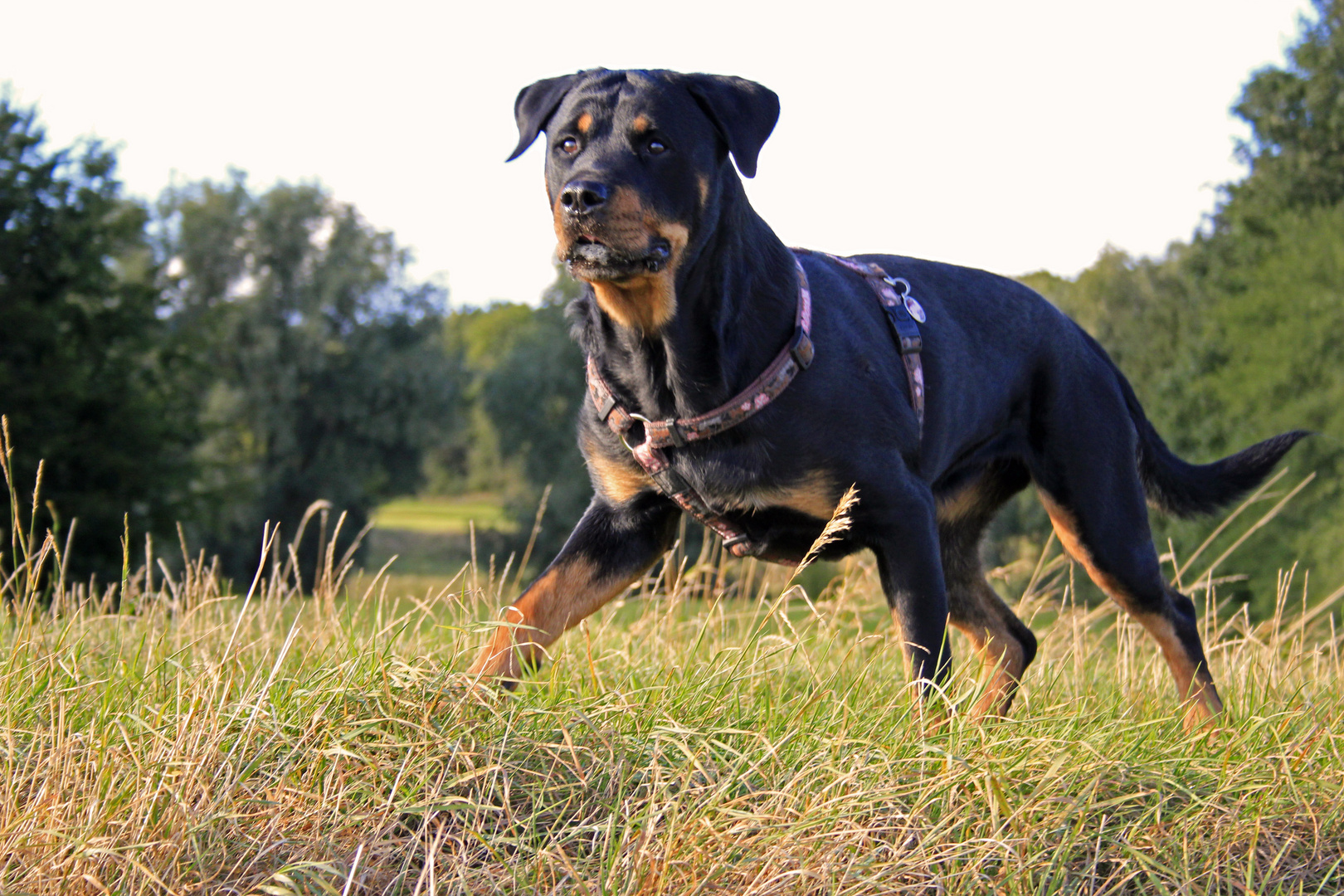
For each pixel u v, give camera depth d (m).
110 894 1.73
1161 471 3.98
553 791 2.22
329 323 34.38
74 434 16.81
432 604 2.97
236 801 2.01
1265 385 20.22
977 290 3.48
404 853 2.02
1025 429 3.58
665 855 1.88
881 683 3.18
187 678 2.47
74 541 16.62
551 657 2.69
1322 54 22.89
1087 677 3.82
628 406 2.89
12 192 17.31
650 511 3.03
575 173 2.59
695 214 2.68
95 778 1.96
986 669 3.25
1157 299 29.38
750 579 4.24
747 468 2.79
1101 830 2.13
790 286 2.88
